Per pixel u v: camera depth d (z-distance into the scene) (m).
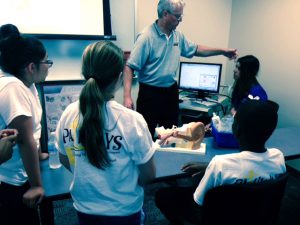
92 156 0.88
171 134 1.69
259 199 1.03
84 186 0.94
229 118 1.83
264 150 1.10
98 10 2.57
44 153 1.56
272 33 2.88
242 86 2.53
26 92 1.14
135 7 2.81
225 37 3.57
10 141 1.01
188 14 3.25
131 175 0.97
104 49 0.86
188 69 3.13
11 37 1.13
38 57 1.17
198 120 2.87
